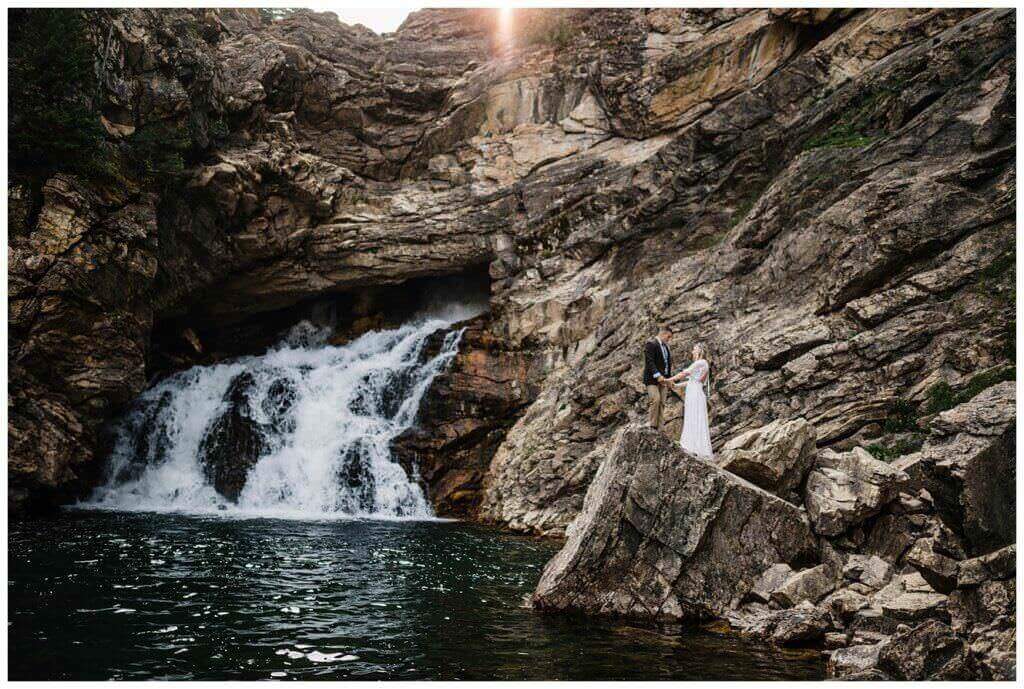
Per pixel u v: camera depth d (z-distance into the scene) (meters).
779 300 19.06
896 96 20.94
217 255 26.50
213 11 28.25
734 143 25.05
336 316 32.84
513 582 12.60
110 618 9.59
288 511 22.81
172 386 27.02
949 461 8.63
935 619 7.80
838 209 18.55
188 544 15.36
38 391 19.56
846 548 10.28
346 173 29.55
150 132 22.67
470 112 30.25
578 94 29.27
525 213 28.19
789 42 25.91
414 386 25.98
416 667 7.89
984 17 20.33
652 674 7.68
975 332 14.70
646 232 25.59
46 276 19.30
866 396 15.45
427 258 29.14
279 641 8.80
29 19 19.61
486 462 24.12
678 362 19.78
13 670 7.55
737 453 11.25
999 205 15.64
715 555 10.27
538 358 25.53
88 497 23.42
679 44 28.67
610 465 11.07
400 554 15.12
